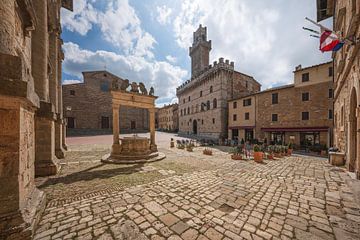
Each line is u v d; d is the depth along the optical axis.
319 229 3.56
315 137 18.08
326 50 6.91
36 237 3.22
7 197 2.99
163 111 68.69
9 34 3.45
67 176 7.26
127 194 5.36
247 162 10.77
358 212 4.30
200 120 36.25
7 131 3.01
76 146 17.41
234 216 4.09
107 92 39.19
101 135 32.28
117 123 11.19
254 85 35.75
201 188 5.96
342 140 10.85
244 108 25.72
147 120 47.56
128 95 11.72
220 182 6.65
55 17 10.23
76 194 5.31
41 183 6.29
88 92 36.47
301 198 5.16
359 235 3.34
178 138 31.31
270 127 21.98
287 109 20.42
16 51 4.29
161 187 6.02
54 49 10.69
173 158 11.99
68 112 33.88
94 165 9.44
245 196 5.29
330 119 17.14
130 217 3.99
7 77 2.87
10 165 3.04
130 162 9.91
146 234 3.35
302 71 19.36
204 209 4.42
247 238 3.25
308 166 9.70
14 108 3.09
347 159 8.95
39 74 7.43
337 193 5.57
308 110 18.69
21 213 3.09
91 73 37.12
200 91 36.66
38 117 7.32
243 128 25.30
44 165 7.34
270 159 12.07
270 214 4.19
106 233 3.38
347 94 9.12
